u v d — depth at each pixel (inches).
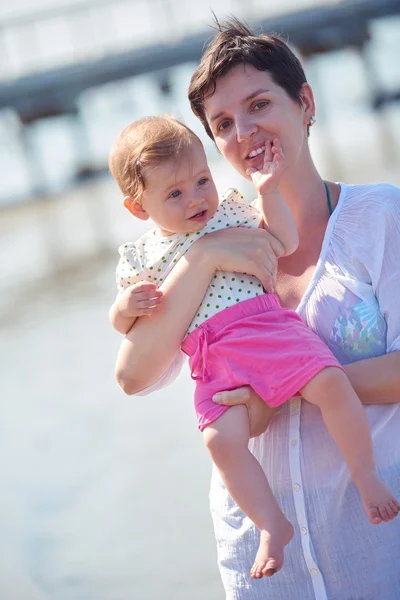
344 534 114.1
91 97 1263.5
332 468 114.8
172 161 117.6
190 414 296.8
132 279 124.4
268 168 117.2
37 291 616.1
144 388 122.3
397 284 115.3
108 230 882.8
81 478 262.7
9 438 313.1
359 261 117.2
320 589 114.3
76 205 1177.4
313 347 113.0
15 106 1114.7
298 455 115.3
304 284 120.3
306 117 123.4
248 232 118.8
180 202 119.0
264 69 118.0
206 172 119.5
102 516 235.6
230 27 120.9
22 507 249.9
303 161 121.3
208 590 188.7
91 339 438.6
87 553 216.1
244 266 116.9
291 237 118.0
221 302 118.5
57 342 446.6
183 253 121.4
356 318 116.2
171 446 271.1
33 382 380.8
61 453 287.1
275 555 108.0
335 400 110.7
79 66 1091.3
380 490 108.7
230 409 113.7
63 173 1542.8
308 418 116.0
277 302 119.6
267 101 118.2
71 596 197.2
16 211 1237.7
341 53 1232.8
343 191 120.6
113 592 195.3
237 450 112.0
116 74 1097.4
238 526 119.6
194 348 119.4
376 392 112.7
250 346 115.0
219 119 121.3
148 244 125.8
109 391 343.6
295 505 115.3
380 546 114.0
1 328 512.1
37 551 222.5
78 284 615.5
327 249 118.2
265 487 110.8
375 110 1283.2
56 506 245.9
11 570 214.4
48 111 1124.5
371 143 1117.7
